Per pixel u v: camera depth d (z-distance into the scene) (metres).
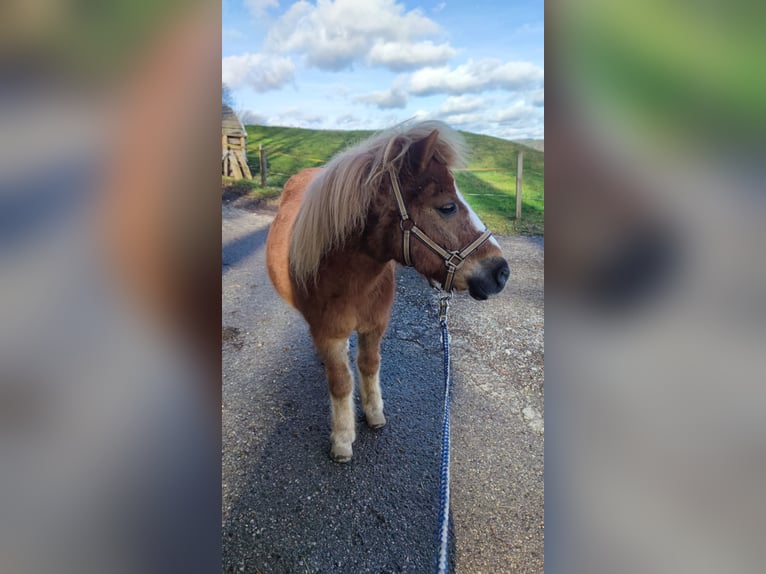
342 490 1.51
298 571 1.24
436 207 1.29
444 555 0.93
